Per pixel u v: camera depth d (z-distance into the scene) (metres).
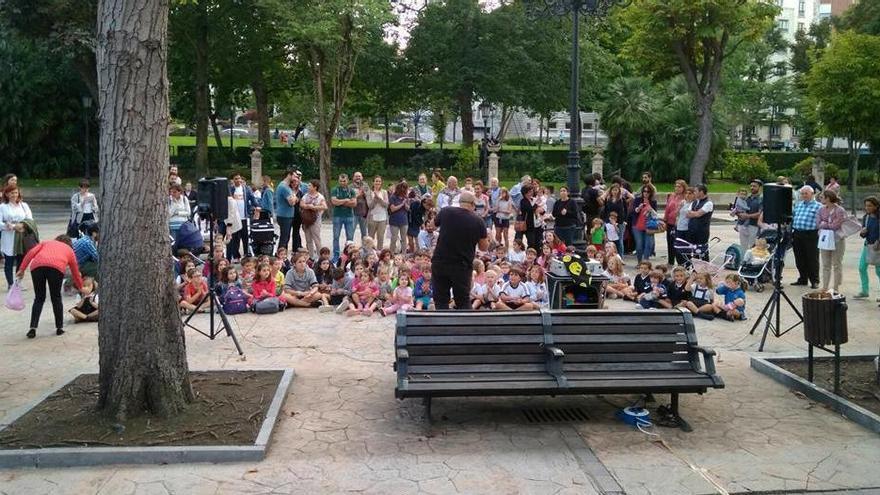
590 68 41.09
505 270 12.84
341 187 16.44
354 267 12.65
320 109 29.22
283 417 6.99
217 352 9.26
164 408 6.69
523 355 6.83
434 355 6.75
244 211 16.50
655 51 34.62
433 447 6.34
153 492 5.51
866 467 6.02
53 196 31.52
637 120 37.62
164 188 6.78
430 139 85.19
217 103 43.34
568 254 10.64
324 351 9.34
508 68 39.62
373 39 38.19
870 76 30.09
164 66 6.71
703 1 30.41
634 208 17.09
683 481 5.75
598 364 6.86
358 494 5.49
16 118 34.75
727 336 10.27
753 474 5.88
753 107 59.00
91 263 12.70
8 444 6.12
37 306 9.99
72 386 7.60
